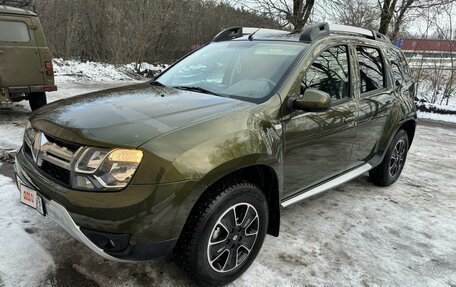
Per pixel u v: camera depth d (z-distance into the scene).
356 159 3.95
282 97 2.87
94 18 19.31
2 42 6.53
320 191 3.41
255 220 2.67
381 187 4.80
